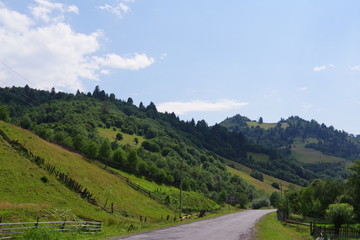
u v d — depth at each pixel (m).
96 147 93.44
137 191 72.62
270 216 67.94
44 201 39.34
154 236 26.20
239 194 148.50
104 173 72.62
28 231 20.70
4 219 24.39
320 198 82.56
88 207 44.91
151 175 105.06
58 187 47.03
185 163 165.88
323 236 36.47
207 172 172.75
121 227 36.09
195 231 31.81
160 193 81.62
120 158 101.50
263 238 26.89
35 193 40.59
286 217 69.81
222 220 52.25
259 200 145.25
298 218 83.81
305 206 82.81
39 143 65.62
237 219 55.12
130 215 50.44
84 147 94.56
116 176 76.31
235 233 30.55
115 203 54.97
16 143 54.97
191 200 89.06
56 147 74.56
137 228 36.62
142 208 60.75
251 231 33.09
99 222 32.06
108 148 104.12
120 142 180.00
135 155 105.31
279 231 36.16
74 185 51.22
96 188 58.06
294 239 32.59
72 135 147.50
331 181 88.44
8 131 59.59
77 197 47.09
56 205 39.75
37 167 50.34
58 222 25.34
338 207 43.97
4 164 44.72
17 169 45.34
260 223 45.31
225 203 135.00
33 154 55.12
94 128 190.12
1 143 51.62
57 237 21.55
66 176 51.38
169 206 72.38
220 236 27.45
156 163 136.75
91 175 64.31
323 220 74.12
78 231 27.12
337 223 43.84
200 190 132.62
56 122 188.50
